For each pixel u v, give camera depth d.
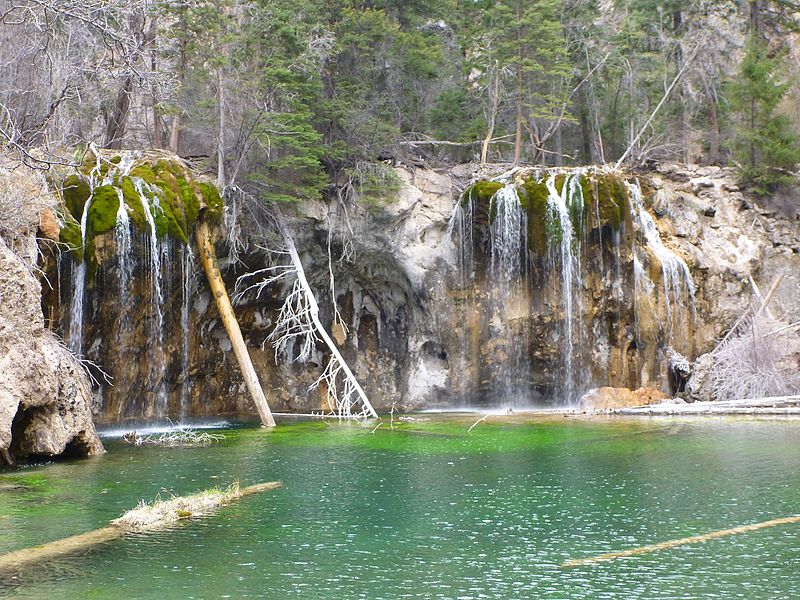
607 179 32.69
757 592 10.07
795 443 20.95
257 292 31.50
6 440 17.50
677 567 11.05
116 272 24.81
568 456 19.47
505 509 14.26
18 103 26.03
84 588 10.24
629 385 32.16
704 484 16.14
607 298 32.12
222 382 31.19
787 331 32.50
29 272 19.06
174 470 17.88
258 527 13.09
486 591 10.15
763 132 38.06
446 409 32.94
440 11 40.59
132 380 25.97
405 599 9.87
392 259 33.12
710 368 31.42
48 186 23.67
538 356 32.53
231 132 30.92
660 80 44.84
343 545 12.08
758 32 44.66
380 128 34.16
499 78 38.97
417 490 15.78
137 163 27.44
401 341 34.28
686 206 35.53
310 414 30.05
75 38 23.88
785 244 36.31
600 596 9.97
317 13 34.78
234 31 30.70
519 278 32.62
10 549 11.86
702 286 33.69
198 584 10.39
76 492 15.54
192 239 27.73
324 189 32.75
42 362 18.64
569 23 43.00
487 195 32.69
